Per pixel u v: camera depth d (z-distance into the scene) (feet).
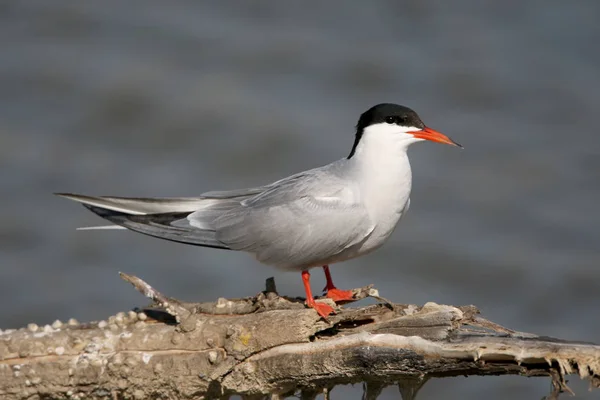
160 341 24.58
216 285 45.93
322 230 29.07
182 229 29.81
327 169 30.60
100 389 24.62
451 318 23.39
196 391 24.63
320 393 25.63
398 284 47.62
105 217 29.48
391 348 22.85
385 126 29.76
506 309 45.88
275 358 24.09
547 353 20.97
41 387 24.45
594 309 45.65
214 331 24.49
